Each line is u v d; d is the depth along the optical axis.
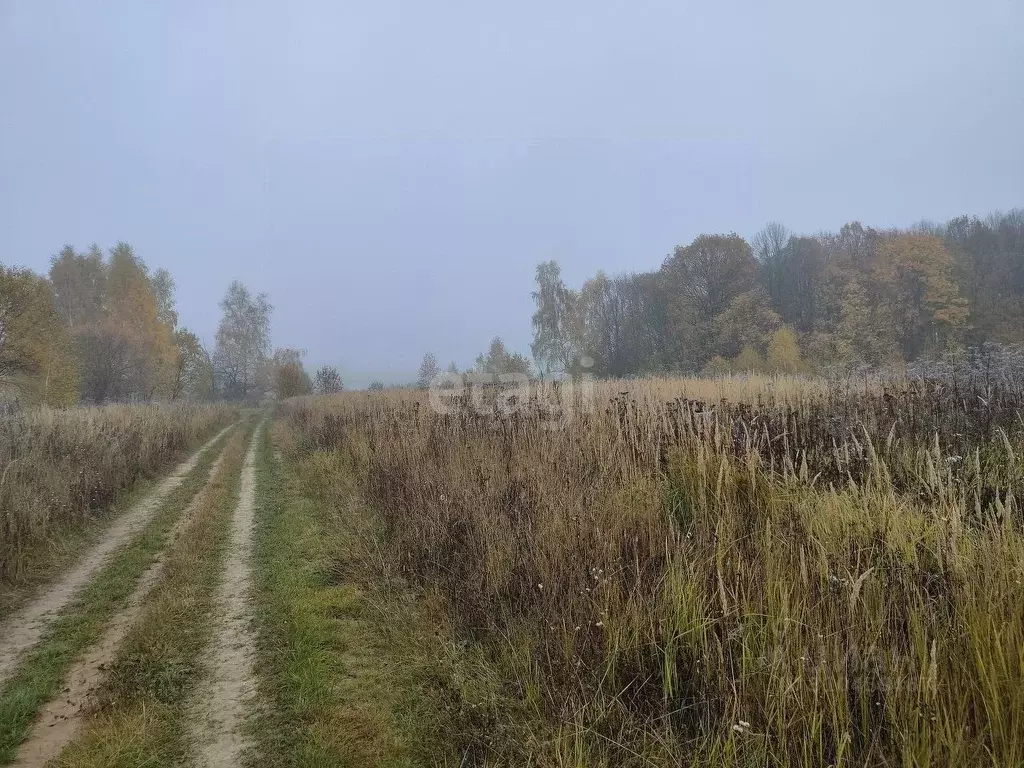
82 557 6.85
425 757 3.00
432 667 3.80
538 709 3.21
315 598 5.09
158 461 13.44
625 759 2.73
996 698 2.14
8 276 17.50
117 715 3.43
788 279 38.28
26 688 3.79
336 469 10.63
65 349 20.09
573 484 5.21
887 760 2.25
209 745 3.14
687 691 3.10
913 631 2.58
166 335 35.75
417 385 23.89
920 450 4.64
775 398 8.16
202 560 6.43
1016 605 2.43
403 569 5.40
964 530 3.07
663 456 5.69
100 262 35.66
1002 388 6.55
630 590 3.59
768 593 2.94
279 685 3.73
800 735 2.46
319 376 36.38
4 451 8.27
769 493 4.35
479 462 6.54
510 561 4.56
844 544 3.20
